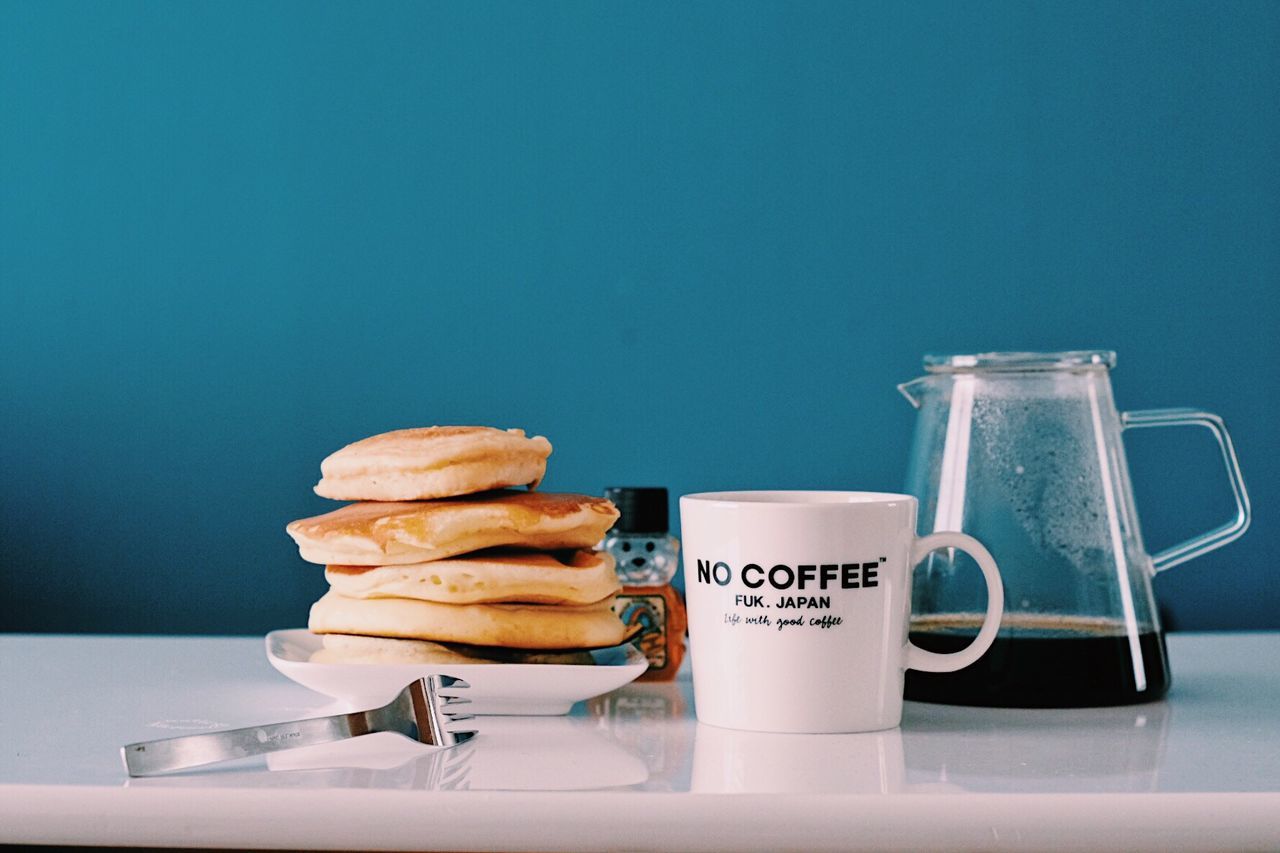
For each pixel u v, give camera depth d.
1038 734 0.85
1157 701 0.92
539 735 0.84
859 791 0.76
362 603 0.88
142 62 1.90
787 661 0.84
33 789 0.76
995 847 0.75
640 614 0.98
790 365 1.90
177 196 1.91
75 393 1.91
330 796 0.76
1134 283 1.90
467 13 1.89
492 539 0.87
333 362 1.91
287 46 1.90
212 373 1.91
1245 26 1.88
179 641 1.10
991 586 0.87
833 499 0.89
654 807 0.75
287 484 1.92
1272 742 0.83
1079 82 1.89
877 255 1.90
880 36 1.88
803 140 1.89
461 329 1.91
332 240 1.91
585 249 1.90
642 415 1.91
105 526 1.92
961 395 0.93
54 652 1.06
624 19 1.89
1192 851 0.75
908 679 0.92
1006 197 1.89
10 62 1.91
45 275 1.91
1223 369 1.91
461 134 1.90
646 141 1.89
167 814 0.76
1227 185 1.89
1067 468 0.91
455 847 0.76
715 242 1.90
